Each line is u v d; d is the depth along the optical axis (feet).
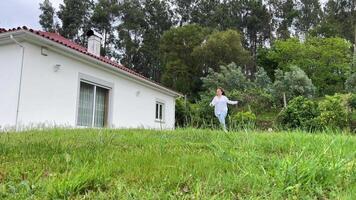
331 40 116.37
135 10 176.55
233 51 134.31
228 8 183.73
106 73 47.24
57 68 38.65
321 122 49.55
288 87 84.94
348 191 9.38
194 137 20.42
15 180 10.37
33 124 34.17
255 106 82.89
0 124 34.55
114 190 9.47
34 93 35.78
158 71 161.38
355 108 59.41
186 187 9.95
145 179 10.43
